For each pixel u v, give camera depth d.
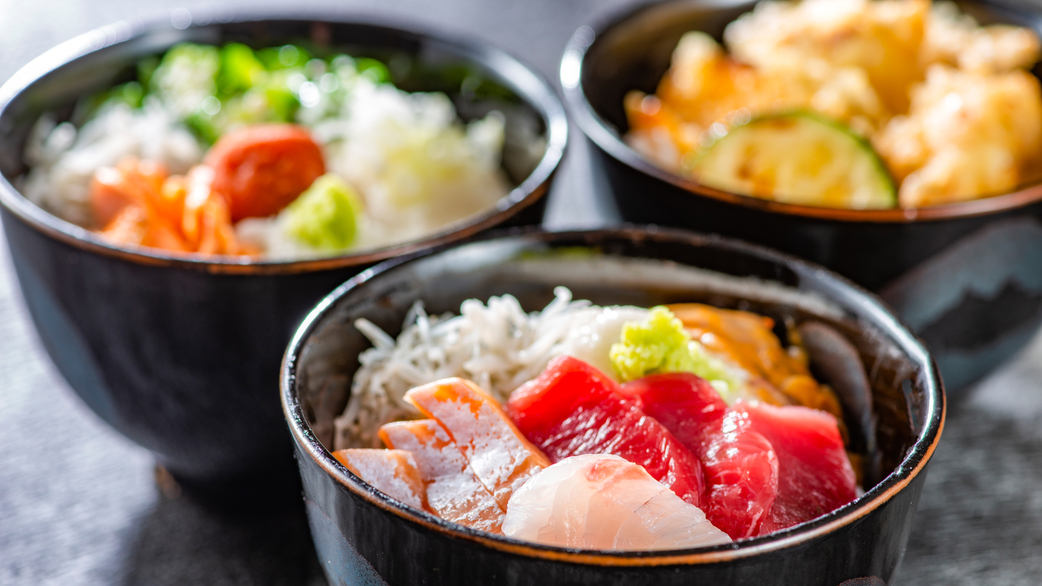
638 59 0.56
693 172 0.51
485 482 0.41
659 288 0.44
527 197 0.46
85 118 0.53
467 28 0.73
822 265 0.47
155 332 0.45
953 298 0.47
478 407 0.41
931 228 0.46
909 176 0.52
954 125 0.51
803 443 0.42
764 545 0.38
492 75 0.53
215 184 0.51
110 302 0.45
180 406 0.46
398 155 0.53
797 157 0.50
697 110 0.55
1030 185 0.48
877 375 0.43
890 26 0.55
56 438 0.51
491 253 0.44
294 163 0.51
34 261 0.45
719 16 0.57
